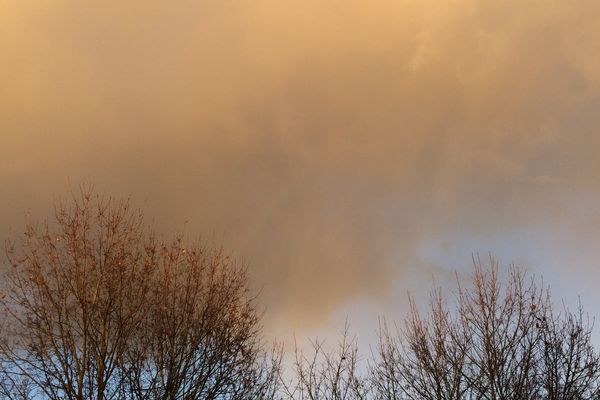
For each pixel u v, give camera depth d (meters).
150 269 19.83
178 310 19.53
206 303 19.89
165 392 18.23
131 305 19.20
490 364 21.25
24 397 17.58
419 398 21.86
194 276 20.14
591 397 20.39
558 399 20.31
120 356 18.42
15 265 18.77
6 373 17.64
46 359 18.09
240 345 19.75
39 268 18.94
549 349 21.16
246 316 20.41
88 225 19.94
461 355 21.98
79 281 19.02
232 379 19.27
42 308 18.56
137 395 18.17
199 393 18.62
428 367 22.11
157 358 18.75
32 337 18.23
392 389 22.31
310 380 22.22
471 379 21.44
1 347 17.91
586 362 20.94
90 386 17.95
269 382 20.30
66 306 18.77
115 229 20.02
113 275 19.30
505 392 20.67
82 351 18.33
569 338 21.45
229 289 20.45
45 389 17.72
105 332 18.59
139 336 18.97
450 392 21.38
